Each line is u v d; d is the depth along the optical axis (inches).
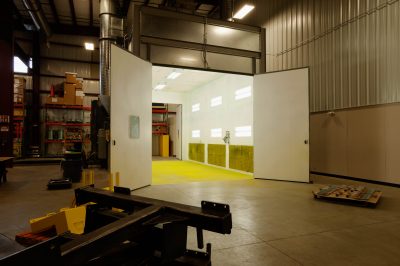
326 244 112.0
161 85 490.6
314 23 328.8
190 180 297.3
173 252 64.4
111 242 52.9
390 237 120.5
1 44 354.6
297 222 141.4
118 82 208.1
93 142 405.4
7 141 358.9
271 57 400.8
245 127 354.3
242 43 296.2
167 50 261.9
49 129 526.3
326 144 318.7
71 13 503.8
